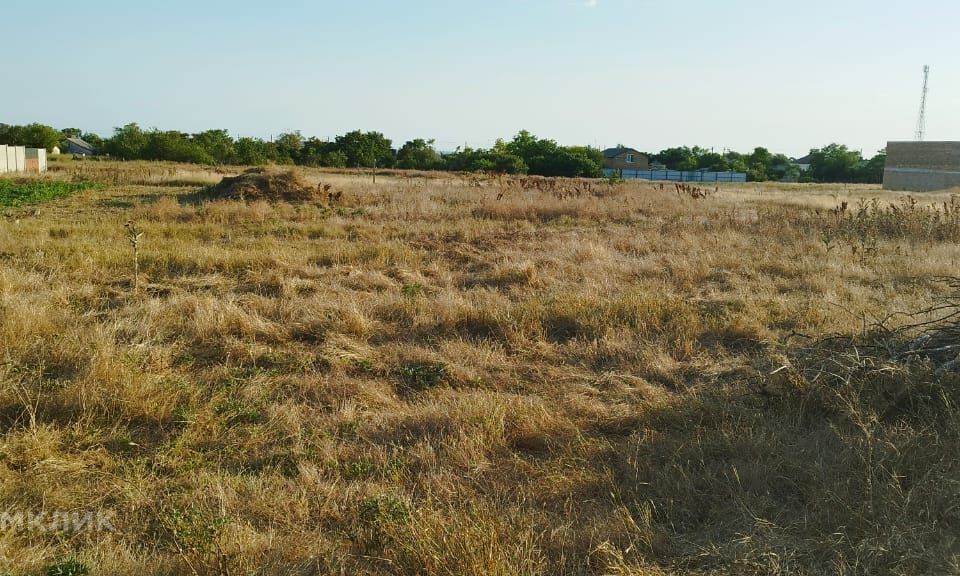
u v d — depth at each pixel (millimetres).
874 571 3203
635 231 14664
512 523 3648
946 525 3498
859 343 5902
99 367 5445
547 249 12422
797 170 84500
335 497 3986
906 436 4289
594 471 4277
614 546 3428
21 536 3525
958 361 5137
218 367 6051
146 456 4492
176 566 3305
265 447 4672
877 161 75000
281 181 20922
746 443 4469
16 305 7191
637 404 5375
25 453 4324
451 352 6543
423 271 10438
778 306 8117
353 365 6238
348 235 14039
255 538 3479
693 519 3777
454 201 21156
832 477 3986
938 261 10727
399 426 4961
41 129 64750
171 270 10016
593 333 7129
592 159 69938
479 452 4473
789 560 3289
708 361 6320
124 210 17109
